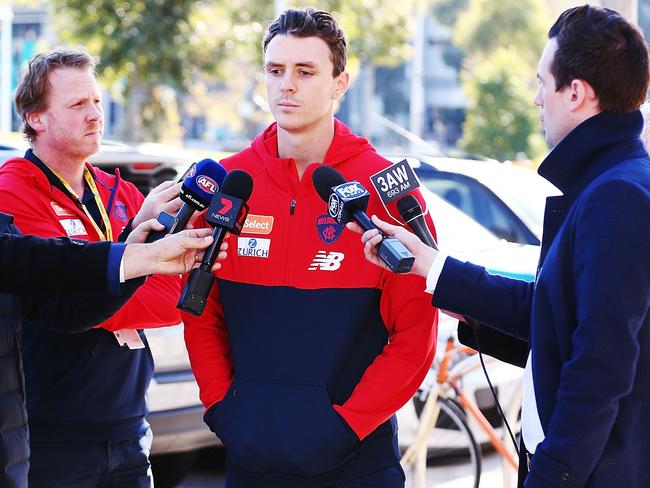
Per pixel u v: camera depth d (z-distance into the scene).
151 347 4.93
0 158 5.27
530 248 5.95
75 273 2.65
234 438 2.88
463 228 5.95
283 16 2.96
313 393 2.85
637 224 2.35
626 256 2.33
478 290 2.73
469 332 3.08
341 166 3.02
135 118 18.33
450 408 5.06
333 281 2.88
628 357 2.31
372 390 2.86
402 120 59.41
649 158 2.54
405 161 2.85
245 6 18.19
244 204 2.78
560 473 2.36
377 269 2.88
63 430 3.23
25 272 2.63
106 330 3.26
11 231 2.89
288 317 2.89
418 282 2.88
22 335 3.26
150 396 4.91
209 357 3.00
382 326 2.96
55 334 3.23
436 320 2.97
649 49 2.60
